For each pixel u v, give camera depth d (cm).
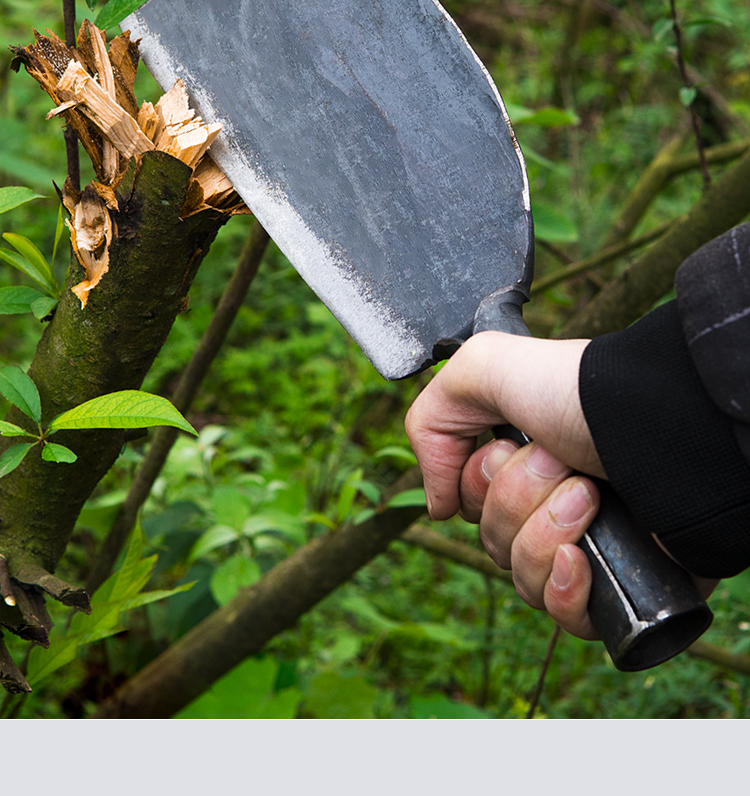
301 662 179
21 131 138
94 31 69
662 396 66
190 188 68
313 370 276
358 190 82
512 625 185
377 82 81
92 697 176
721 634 165
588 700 174
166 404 62
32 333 246
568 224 147
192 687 150
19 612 77
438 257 82
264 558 168
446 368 78
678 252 129
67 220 71
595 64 411
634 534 72
